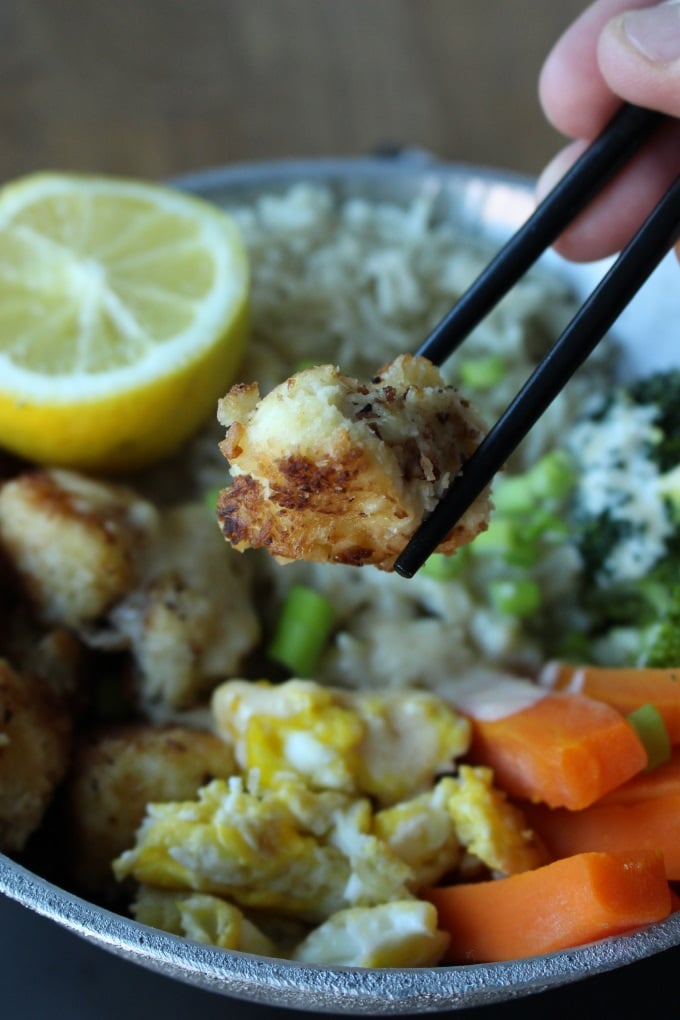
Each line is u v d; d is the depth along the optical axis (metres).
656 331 0.39
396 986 0.26
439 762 0.31
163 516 0.35
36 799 0.30
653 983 0.30
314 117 0.53
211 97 0.53
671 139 0.32
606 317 0.26
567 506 0.38
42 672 0.33
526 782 0.31
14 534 0.33
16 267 0.36
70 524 0.33
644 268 0.26
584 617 0.37
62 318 0.36
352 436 0.24
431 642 0.35
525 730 0.31
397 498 0.25
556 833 0.31
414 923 0.29
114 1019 0.30
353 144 0.52
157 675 0.33
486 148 0.52
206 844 0.29
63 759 0.31
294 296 0.40
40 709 0.31
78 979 0.30
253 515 0.25
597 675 0.33
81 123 0.51
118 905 0.31
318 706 0.31
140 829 0.30
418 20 0.58
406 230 0.43
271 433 0.25
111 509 0.34
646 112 0.30
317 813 0.30
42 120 0.51
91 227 0.37
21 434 0.35
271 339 0.39
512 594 0.36
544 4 0.58
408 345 0.40
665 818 0.30
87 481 0.34
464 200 0.43
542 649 0.37
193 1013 0.30
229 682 0.32
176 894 0.30
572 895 0.28
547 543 0.37
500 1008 0.30
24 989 0.30
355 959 0.29
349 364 0.39
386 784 0.31
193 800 0.31
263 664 0.35
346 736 0.31
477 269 0.41
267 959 0.26
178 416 0.36
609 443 0.38
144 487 0.37
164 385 0.34
